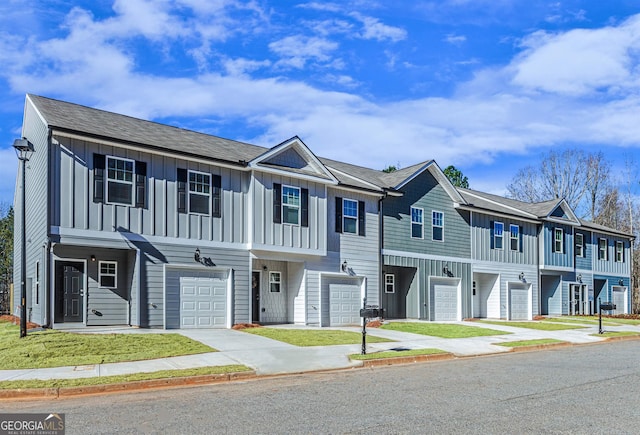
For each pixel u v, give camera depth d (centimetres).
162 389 1076
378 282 2481
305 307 2202
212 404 919
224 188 1992
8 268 3966
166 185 1848
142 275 1773
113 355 1348
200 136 2247
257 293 2206
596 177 5812
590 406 908
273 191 2094
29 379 1087
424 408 885
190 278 1894
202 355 1404
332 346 1645
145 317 1775
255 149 2347
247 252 2033
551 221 3459
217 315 1945
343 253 2359
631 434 734
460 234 2919
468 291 2919
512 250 3241
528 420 806
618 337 2308
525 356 1672
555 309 3562
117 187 1739
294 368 1309
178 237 1861
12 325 1966
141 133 1916
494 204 3281
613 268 4109
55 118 1700
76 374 1141
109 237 1708
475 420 804
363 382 1153
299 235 2153
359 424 778
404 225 2638
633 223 5684
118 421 797
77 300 1753
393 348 1655
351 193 2422
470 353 1680
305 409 877
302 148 2173
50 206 1608
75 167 1661
